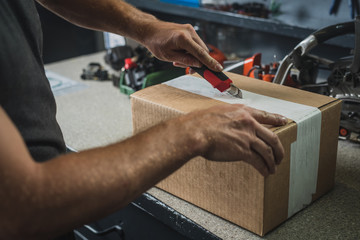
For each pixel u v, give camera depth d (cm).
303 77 101
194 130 48
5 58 49
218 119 50
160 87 83
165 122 49
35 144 54
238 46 175
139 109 79
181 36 73
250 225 68
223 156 51
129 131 106
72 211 40
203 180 72
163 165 45
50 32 202
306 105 72
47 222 39
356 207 74
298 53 92
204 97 77
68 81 146
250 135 52
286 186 68
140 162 44
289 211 71
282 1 152
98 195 41
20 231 38
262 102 74
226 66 125
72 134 106
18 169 37
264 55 167
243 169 65
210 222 72
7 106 50
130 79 129
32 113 54
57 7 79
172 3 176
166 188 81
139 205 83
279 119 62
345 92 89
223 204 71
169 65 126
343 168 87
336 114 74
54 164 40
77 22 82
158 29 77
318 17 145
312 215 73
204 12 166
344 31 89
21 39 52
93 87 140
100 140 102
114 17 80
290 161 67
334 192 79
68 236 62
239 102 74
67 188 39
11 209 37
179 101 75
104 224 99
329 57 146
